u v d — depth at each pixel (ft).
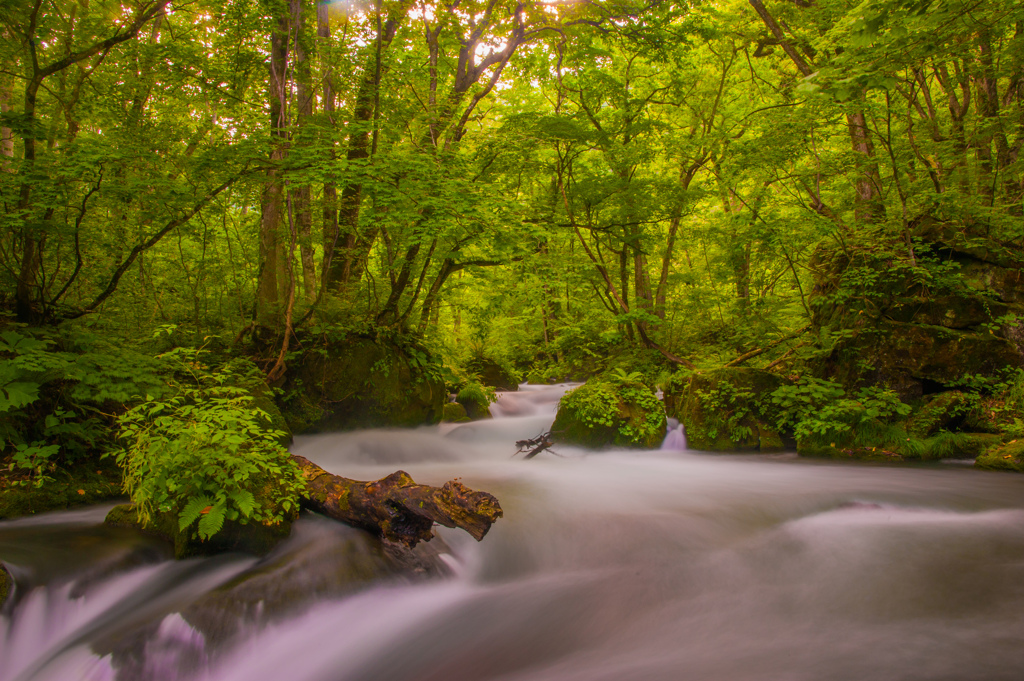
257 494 16.08
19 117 23.03
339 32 37.78
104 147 23.13
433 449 33.22
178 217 27.27
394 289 37.70
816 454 30.01
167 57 30.01
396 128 29.91
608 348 63.31
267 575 13.92
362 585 14.35
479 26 39.45
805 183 42.29
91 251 28.63
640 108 43.09
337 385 34.94
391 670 12.03
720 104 51.21
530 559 17.15
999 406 29.17
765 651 11.35
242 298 37.06
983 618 12.05
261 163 26.78
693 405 33.35
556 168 40.75
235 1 29.55
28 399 18.74
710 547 17.11
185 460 15.16
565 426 33.01
